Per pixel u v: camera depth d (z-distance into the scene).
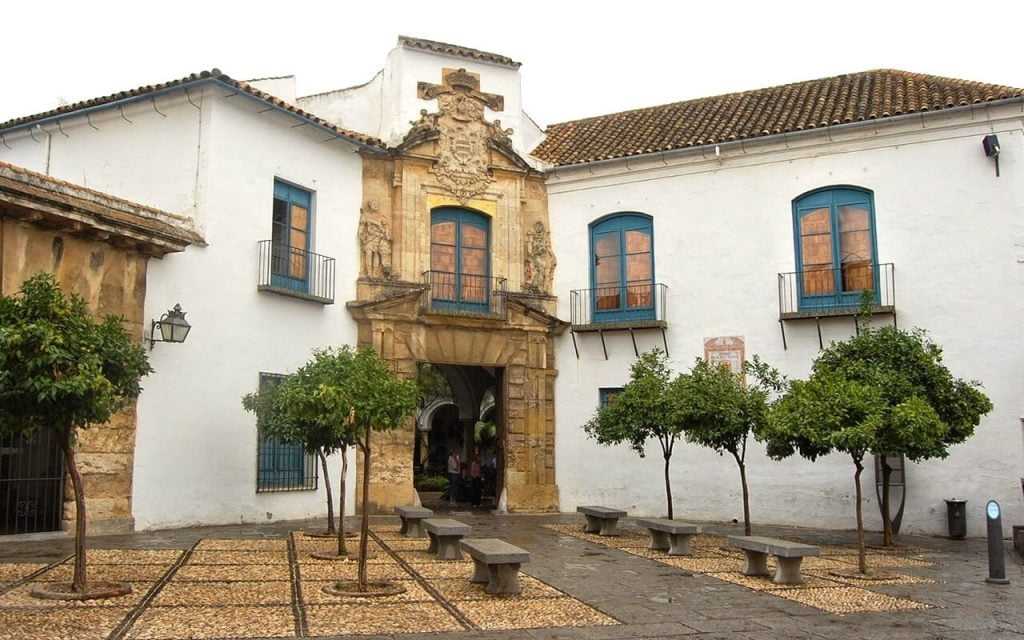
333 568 10.16
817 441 10.21
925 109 15.96
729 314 17.41
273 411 11.90
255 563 10.35
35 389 7.38
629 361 18.20
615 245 18.75
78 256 12.31
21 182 11.59
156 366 13.43
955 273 15.68
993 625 7.83
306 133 16.58
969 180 15.77
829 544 13.76
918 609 8.50
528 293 18.83
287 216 16.19
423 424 32.25
